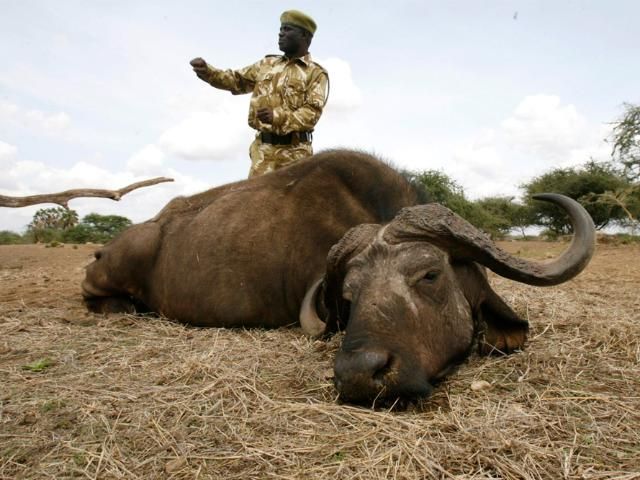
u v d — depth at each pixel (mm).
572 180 28062
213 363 3891
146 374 3828
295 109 6895
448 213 3662
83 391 3492
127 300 6184
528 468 2461
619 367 3855
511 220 29625
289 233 5301
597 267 11297
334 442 2727
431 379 3344
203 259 5504
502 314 3947
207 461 2602
